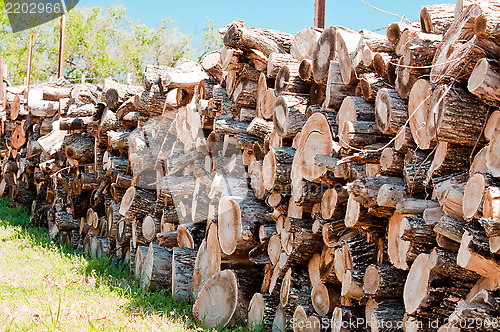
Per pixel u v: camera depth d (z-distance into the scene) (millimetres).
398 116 3377
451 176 3018
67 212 9281
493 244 2617
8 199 14008
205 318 4891
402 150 3389
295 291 4277
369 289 3527
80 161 9008
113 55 30547
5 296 5246
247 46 4988
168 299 5547
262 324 4516
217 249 5164
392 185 3316
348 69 3941
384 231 3676
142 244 6992
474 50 2783
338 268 3865
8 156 13633
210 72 5836
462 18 2904
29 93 10609
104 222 8164
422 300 3061
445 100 2912
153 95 6586
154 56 30250
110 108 7992
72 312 4664
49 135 10047
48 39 29766
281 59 4770
